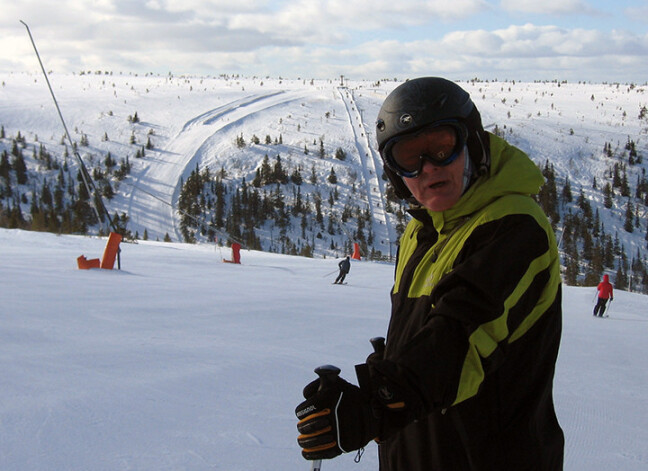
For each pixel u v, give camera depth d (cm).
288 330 798
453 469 151
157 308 921
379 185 12169
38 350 561
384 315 1057
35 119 14838
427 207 156
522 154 159
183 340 664
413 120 147
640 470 348
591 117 16750
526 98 19438
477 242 145
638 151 13875
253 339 707
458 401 128
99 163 12288
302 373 526
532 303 143
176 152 13438
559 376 641
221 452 323
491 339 133
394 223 10919
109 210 10656
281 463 312
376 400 123
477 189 152
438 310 133
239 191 11719
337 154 13088
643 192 12031
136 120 15012
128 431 349
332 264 3025
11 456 305
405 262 182
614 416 475
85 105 16238
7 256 1925
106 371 491
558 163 13188
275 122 15300
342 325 882
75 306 879
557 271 152
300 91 19225
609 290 1638
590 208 11144
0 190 10862
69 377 464
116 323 753
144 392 431
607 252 9588
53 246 2586
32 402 393
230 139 14212
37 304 871
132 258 2338
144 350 589
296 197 11575
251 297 1221
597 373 674
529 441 149
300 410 124
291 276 2144
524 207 145
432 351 125
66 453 312
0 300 887
